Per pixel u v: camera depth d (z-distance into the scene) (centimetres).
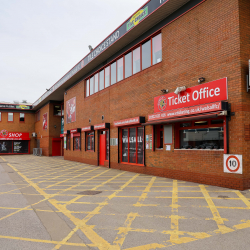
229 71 740
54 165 1783
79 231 433
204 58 831
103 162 1590
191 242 372
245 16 735
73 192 776
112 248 360
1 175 1249
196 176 850
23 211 571
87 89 1892
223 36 766
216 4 796
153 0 987
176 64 959
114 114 1423
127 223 468
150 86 1111
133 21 1126
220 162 760
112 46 1345
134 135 1248
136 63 1247
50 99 2903
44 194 757
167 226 444
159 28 1059
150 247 359
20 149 3528
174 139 957
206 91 810
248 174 700
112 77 1490
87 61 1673
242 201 591
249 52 733
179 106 928
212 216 492
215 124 814
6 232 434
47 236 413
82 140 1939
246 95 710
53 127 2956
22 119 3572
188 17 910
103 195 716
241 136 695
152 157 1086
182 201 613
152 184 861
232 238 384
